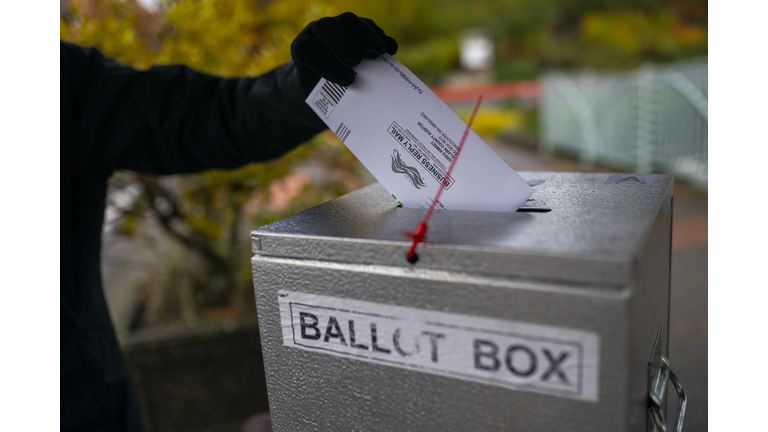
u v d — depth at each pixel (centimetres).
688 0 1496
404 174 102
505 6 1780
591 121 797
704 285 351
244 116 124
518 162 827
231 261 277
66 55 125
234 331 226
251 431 187
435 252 87
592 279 82
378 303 90
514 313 85
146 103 125
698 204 540
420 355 90
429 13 1468
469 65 1723
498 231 89
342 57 101
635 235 85
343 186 270
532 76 1641
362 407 94
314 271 92
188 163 131
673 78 652
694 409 224
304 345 95
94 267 125
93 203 125
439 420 90
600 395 84
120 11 223
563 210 95
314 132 124
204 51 232
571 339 84
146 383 222
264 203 262
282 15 278
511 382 87
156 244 301
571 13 1723
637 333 85
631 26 1516
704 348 273
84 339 121
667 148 668
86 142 124
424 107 100
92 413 121
